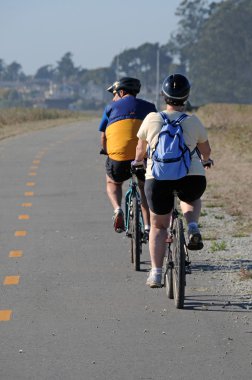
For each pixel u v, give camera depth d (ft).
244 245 66.95
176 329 45.83
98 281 56.95
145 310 49.67
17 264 62.49
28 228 77.66
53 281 57.16
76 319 48.16
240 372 39.32
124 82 63.31
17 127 279.08
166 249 51.85
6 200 95.66
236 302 50.67
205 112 341.62
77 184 109.19
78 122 345.72
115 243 70.13
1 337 45.14
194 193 49.39
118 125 61.98
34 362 41.24
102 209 88.17
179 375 39.09
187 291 53.42
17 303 51.70
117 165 61.87
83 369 40.16
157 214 50.70
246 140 176.04
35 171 125.59
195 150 49.49
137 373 39.50
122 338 44.60
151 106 62.75
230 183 104.22
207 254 63.93
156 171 48.57
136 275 58.59
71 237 72.95
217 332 45.14
